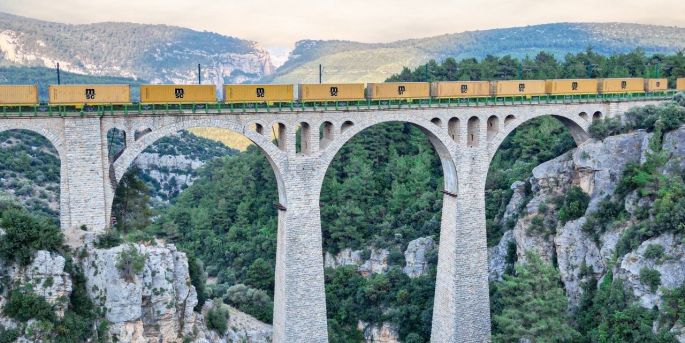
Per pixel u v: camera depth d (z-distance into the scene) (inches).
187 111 2527.1
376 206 4249.5
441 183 4180.6
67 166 2365.9
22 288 2201.0
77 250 2347.4
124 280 2365.9
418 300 3356.3
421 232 3784.5
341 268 3764.8
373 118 2824.8
